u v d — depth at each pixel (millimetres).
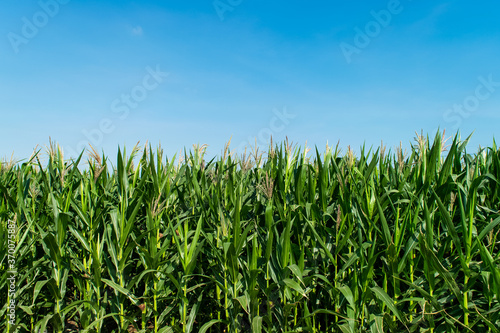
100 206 4398
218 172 5109
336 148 5027
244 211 4215
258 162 5723
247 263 3760
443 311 3117
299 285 3467
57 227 3871
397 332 3482
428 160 3793
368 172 3854
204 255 4367
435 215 3805
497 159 3961
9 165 5012
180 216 4434
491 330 3246
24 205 4270
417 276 3799
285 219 3879
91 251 3855
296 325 3732
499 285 2893
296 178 4137
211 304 4262
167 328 3791
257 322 3467
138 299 3938
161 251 3738
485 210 4012
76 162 4656
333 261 3656
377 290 3203
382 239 3588
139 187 4289
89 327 3650
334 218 4250
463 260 3104
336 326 3643
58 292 3875
